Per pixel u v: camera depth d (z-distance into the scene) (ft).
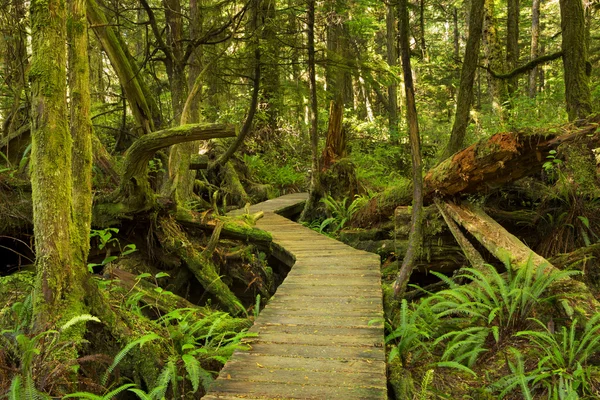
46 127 12.12
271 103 56.59
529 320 14.07
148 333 13.39
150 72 34.91
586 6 52.34
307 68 38.99
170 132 17.94
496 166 18.66
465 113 27.32
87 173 13.87
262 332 13.41
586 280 16.20
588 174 17.40
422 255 20.98
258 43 33.60
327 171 35.70
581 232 18.12
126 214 20.94
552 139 17.46
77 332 11.61
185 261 22.15
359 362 11.40
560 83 47.29
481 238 18.38
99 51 42.16
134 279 18.48
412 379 11.80
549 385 10.91
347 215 31.83
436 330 14.57
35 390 9.33
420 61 78.89
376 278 18.66
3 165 25.00
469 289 15.65
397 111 69.00
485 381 11.91
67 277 12.27
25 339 10.08
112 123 42.39
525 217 20.35
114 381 12.47
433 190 21.25
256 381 10.52
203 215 24.13
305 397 9.77
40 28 12.10
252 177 49.67
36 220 12.18
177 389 12.21
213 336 15.11
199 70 33.32
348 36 57.77
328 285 17.79
